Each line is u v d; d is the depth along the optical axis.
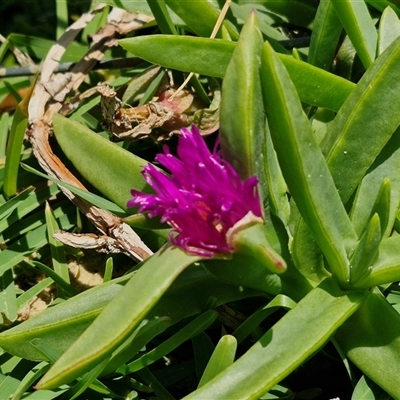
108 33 0.40
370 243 0.28
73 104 0.39
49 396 0.32
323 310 0.29
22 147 0.38
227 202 0.28
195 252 0.28
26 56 0.45
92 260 0.38
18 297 0.36
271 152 0.31
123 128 0.37
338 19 0.36
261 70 0.28
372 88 0.30
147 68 0.40
